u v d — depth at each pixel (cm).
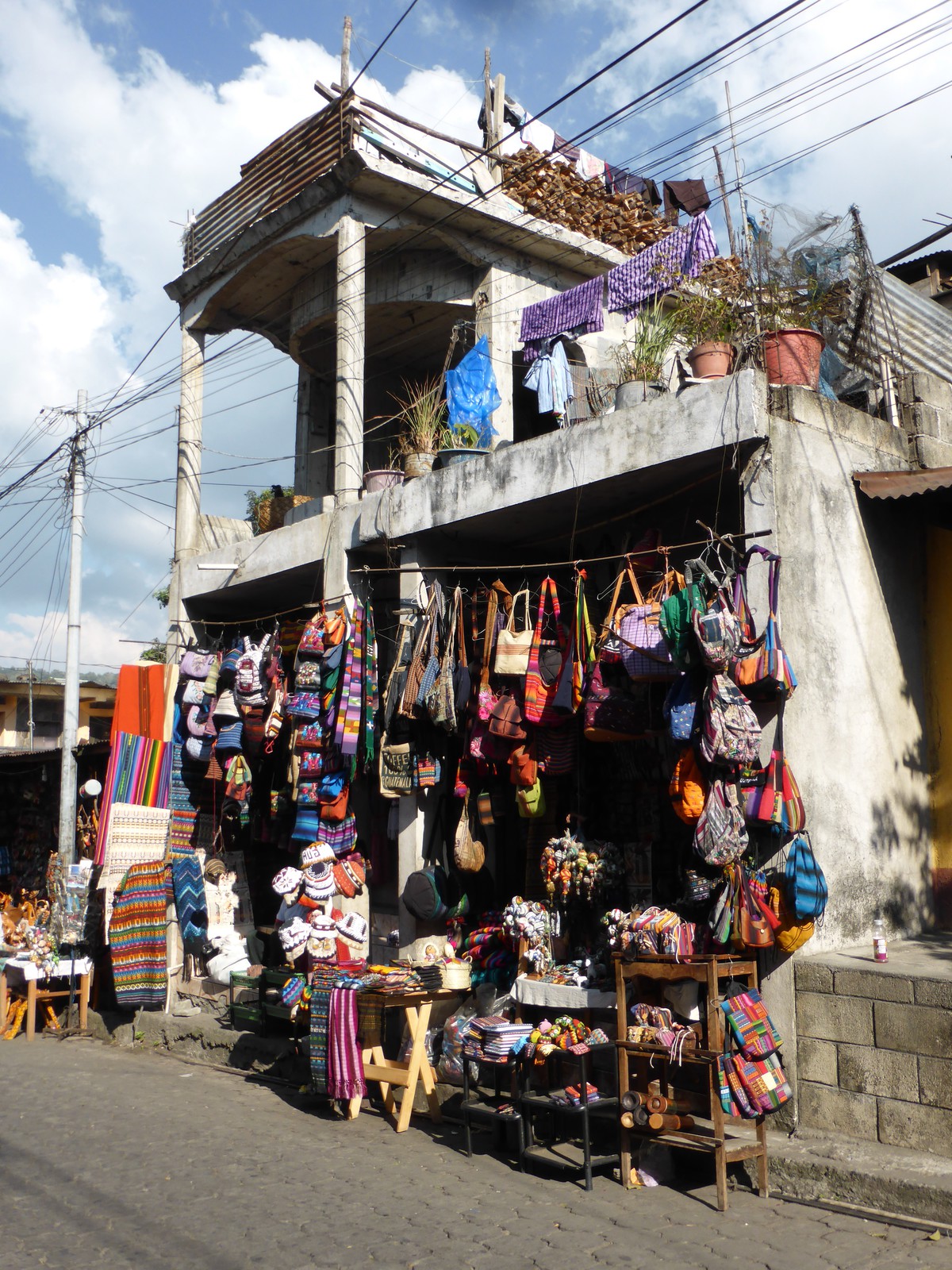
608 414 689
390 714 812
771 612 586
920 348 905
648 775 736
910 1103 526
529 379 931
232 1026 944
